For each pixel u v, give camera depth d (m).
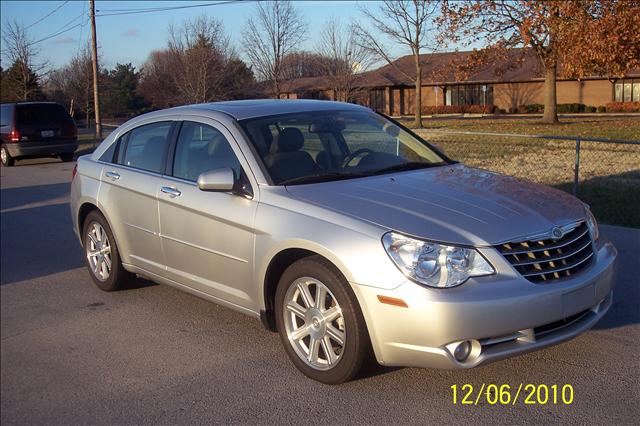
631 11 18.48
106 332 5.38
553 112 31.84
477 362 3.68
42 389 4.45
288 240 4.21
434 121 39.62
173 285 5.45
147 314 5.73
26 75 41.41
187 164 5.30
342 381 4.11
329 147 5.09
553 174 12.48
